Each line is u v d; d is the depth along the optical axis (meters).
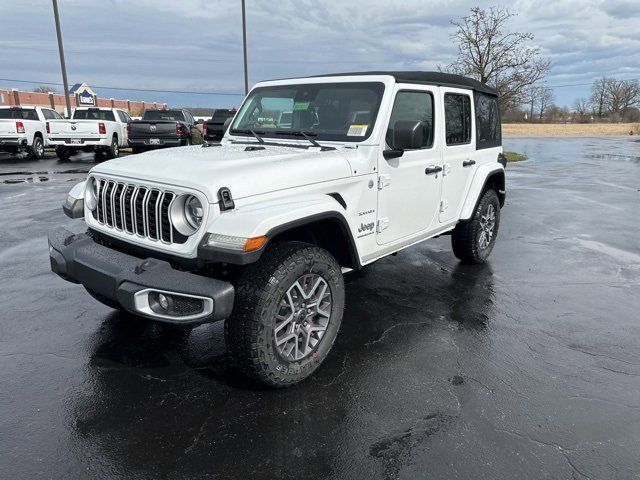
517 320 4.34
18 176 13.15
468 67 19.20
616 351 3.79
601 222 8.29
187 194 2.96
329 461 2.60
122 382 3.31
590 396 3.19
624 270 5.74
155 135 16.83
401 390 3.24
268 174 3.13
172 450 2.67
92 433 2.80
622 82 84.12
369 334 4.04
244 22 24.25
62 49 22.53
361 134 3.87
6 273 5.37
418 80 4.28
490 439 2.77
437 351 3.76
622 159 21.06
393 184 4.06
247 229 2.76
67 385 3.27
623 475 2.50
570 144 33.12
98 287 3.12
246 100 4.78
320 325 3.38
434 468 2.55
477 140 5.39
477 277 5.46
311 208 3.12
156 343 3.85
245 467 2.55
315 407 3.05
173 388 3.25
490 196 5.70
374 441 2.75
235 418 2.94
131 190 3.31
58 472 2.51
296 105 4.32
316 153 3.64
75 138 17.05
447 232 5.20
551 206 9.76
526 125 66.88
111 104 55.12
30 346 3.78
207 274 3.13
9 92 46.31
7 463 2.56
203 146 4.27
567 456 2.63
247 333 2.94
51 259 3.49
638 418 2.97
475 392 3.22
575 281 5.36
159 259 3.15
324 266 3.24
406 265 5.86
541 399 3.15
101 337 3.94
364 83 4.05
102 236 3.65
